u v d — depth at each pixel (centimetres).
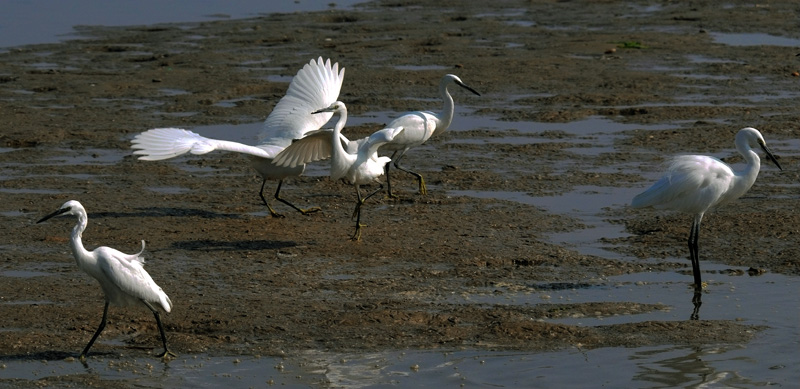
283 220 1605
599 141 2178
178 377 1000
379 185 1834
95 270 1004
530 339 1091
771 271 1327
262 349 1072
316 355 1057
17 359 1041
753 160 1289
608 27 4050
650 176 1875
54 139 2205
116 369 1019
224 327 1134
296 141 1428
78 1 4988
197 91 2816
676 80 2881
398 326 1134
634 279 1309
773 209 1625
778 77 2931
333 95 1647
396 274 1323
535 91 2777
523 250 1427
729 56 3294
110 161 2028
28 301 1212
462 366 1026
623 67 3109
